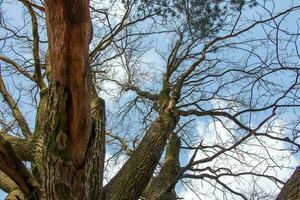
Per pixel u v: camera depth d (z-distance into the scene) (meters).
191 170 6.83
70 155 3.59
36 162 4.91
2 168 3.91
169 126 6.00
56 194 3.73
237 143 5.72
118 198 5.12
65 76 3.26
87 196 3.86
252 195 6.72
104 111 4.52
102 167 4.24
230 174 6.73
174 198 6.02
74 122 3.43
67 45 3.11
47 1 3.00
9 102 6.59
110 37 7.09
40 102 5.62
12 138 5.60
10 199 5.05
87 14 3.10
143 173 5.36
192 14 7.45
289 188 3.20
